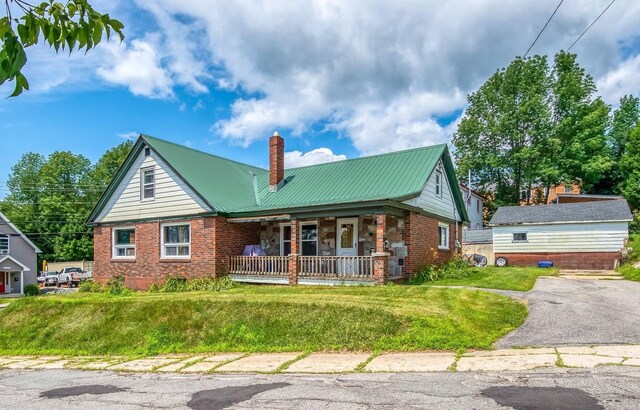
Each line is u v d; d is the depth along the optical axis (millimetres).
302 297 10953
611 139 43438
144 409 5168
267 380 6246
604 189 40094
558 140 35062
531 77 37062
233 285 16109
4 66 2045
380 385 5570
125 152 55938
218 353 8734
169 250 18453
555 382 5199
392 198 13898
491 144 39250
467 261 21359
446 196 19828
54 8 2398
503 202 40000
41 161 57562
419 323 8352
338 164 19125
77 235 52812
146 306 11516
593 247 22953
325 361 7273
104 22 2529
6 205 53250
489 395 4871
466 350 7281
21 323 12469
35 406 5625
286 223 18312
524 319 8992
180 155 19172
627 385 4945
